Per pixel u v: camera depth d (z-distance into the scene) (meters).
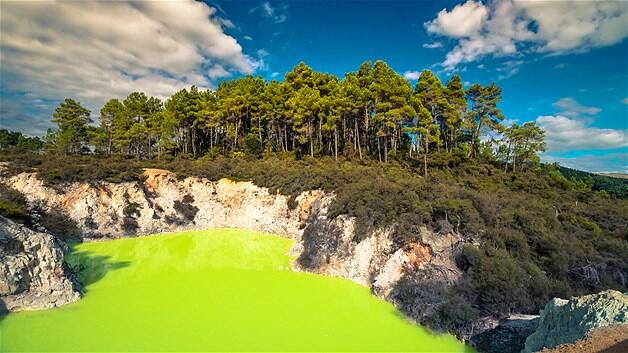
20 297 23.59
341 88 56.00
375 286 28.38
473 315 21.91
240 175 51.62
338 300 27.00
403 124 53.38
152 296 26.97
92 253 37.03
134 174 47.78
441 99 52.16
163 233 45.72
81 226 41.81
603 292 16.23
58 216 41.28
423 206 30.83
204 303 26.02
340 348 20.39
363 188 35.94
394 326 23.16
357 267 31.41
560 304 17.91
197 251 39.03
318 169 46.91
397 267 28.20
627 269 26.22
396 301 26.00
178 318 23.50
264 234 46.09
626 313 14.30
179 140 68.88
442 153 49.88
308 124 56.59
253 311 24.91
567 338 15.53
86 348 19.39
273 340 21.09
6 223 25.05
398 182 37.38
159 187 49.47
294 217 45.06
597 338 13.52
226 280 30.80
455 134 56.22
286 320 23.69
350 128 59.91
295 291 28.66
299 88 62.69
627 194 52.66
